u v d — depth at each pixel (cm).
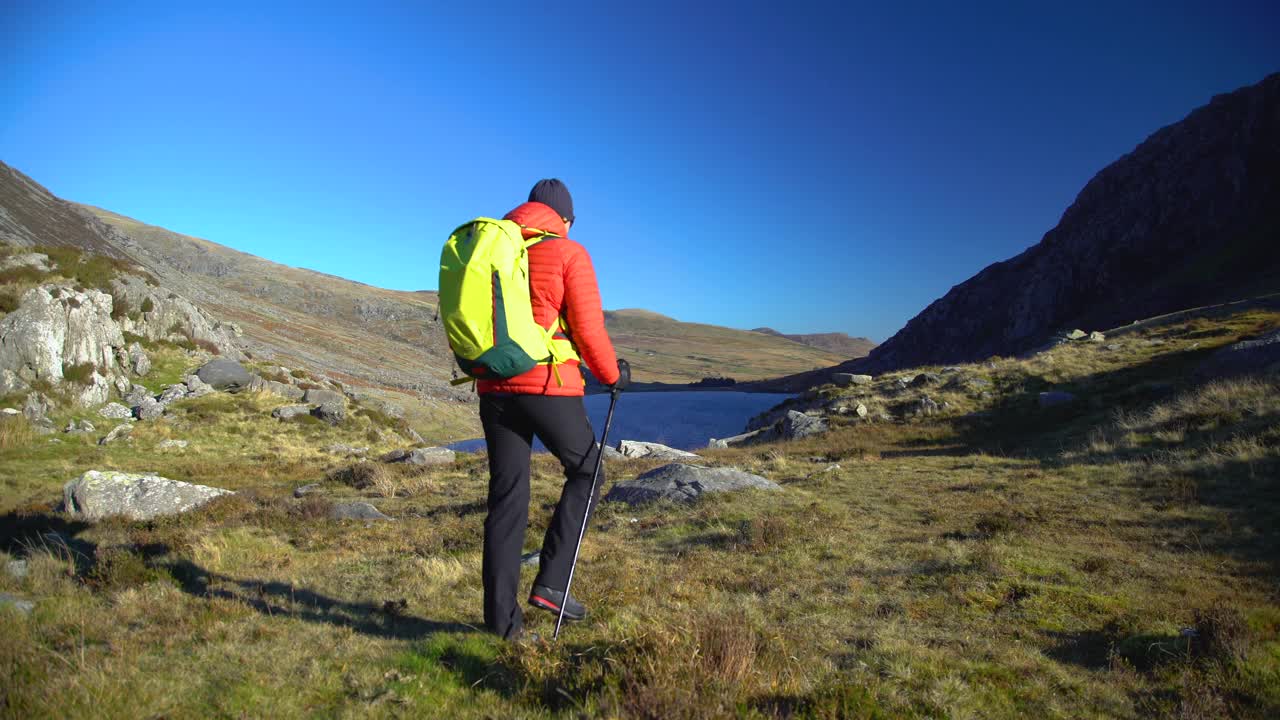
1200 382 1911
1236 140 9519
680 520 864
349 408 3672
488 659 329
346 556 645
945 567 607
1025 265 13162
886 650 398
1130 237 10281
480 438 5334
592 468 344
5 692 249
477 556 619
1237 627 412
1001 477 1194
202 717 258
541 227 326
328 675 309
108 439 2364
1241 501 849
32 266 3203
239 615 405
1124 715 328
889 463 1525
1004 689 351
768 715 272
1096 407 2148
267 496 1064
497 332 293
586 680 297
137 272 3906
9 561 506
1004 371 2786
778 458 1644
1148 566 615
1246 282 7344
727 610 450
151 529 775
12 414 2284
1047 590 539
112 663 297
